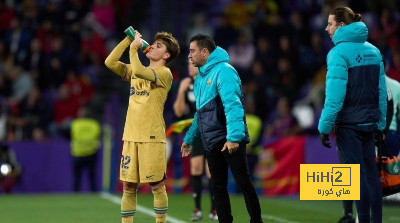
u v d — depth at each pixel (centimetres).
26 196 4912
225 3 7369
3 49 6412
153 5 7200
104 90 6650
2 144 5156
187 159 5225
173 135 5231
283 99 5691
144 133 2591
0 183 5103
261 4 6869
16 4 6850
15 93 6222
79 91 6144
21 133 5662
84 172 5281
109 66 2652
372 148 2611
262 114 5934
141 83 2623
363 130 2561
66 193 5219
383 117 2653
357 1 6419
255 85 5997
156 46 2647
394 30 6122
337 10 2594
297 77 6284
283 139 5138
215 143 2548
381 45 5741
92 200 4594
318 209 4181
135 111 2608
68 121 5900
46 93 6275
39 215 3753
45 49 6469
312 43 6394
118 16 7106
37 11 6681
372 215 2606
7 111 5828
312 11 6725
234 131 2458
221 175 2600
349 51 2542
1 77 6166
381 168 2728
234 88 2492
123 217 2669
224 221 2592
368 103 2566
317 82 6038
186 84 3550
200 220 3522
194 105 3544
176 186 5219
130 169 2611
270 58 6262
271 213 3950
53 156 5228
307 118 5850
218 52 2567
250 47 6500
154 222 3397
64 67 6394
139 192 5206
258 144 5084
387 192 2745
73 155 5216
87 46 6669
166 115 5822
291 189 5100
